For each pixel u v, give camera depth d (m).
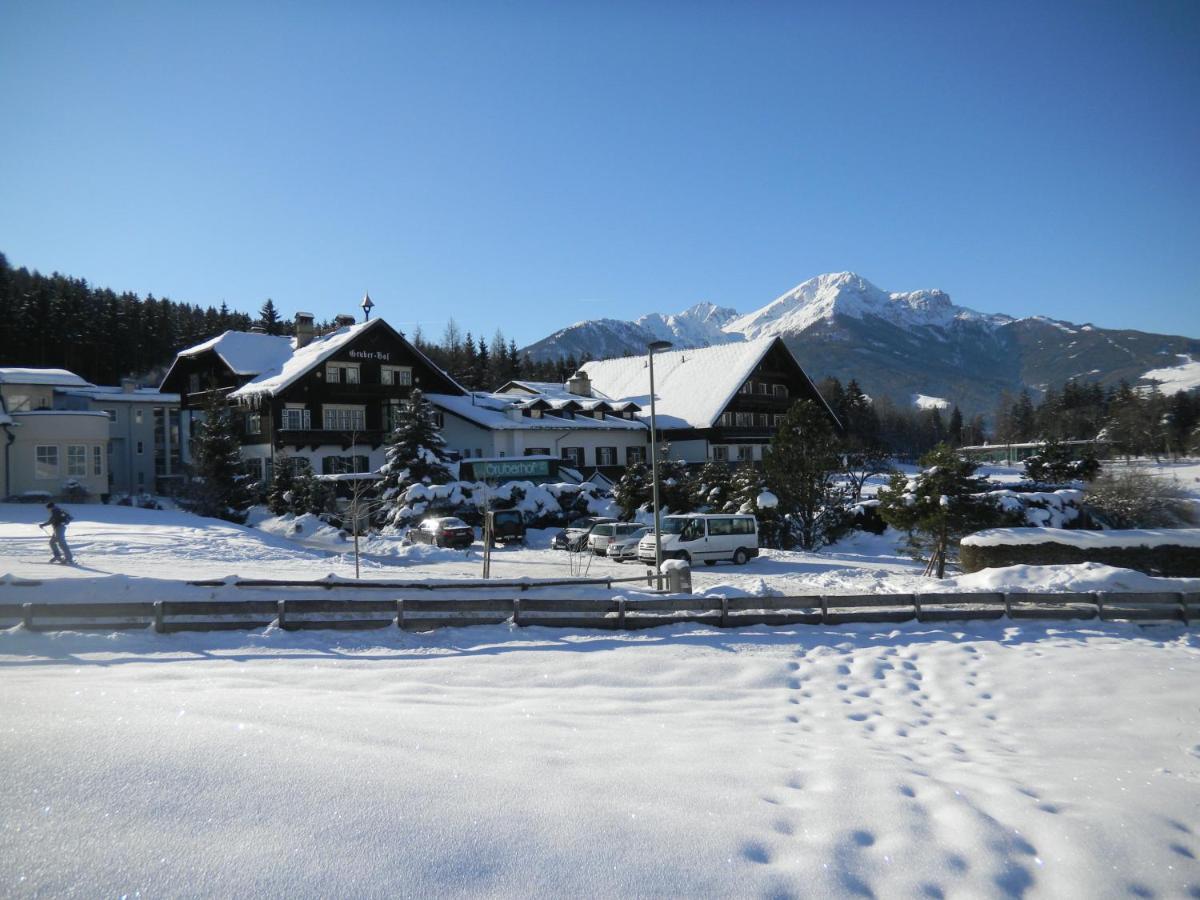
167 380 61.19
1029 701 11.83
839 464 35.84
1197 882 6.36
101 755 6.72
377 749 7.53
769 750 8.81
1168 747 9.81
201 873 5.17
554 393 63.88
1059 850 6.68
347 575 22.55
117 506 38.62
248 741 7.36
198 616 13.23
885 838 6.62
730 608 15.44
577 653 13.01
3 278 96.62
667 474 41.81
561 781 7.15
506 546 37.16
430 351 110.50
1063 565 18.88
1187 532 22.00
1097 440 92.94
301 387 49.81
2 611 12.55
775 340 64.12
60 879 4.97
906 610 16.03
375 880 5.29
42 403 49.66
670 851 6.01
